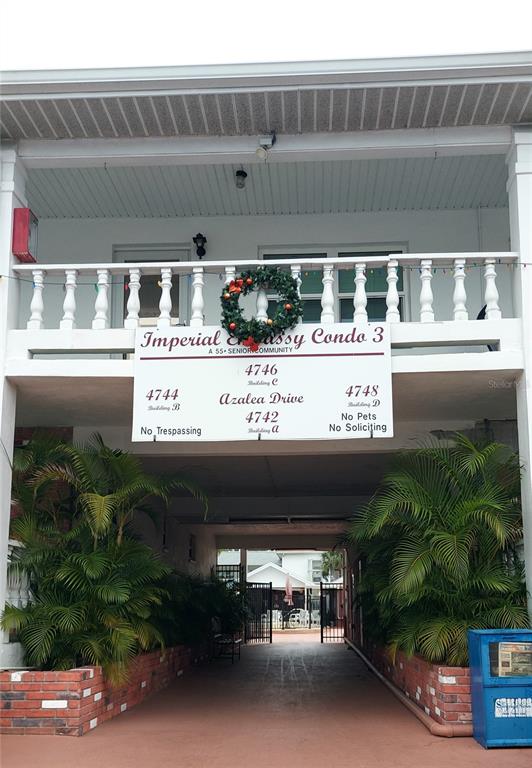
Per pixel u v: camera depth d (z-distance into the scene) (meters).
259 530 23.81
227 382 9.28
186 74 8.95
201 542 22.67
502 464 9.29
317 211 13.09
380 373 9.20
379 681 13.08
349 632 23.59
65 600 9.29
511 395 10.41
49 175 11.81
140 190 12.36
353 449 11.48
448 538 8.70
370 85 8.95
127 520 10.33
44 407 11.00
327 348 9.28
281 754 7.46
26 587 9.66
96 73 8.98
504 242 12.87
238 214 13.16
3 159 9.84
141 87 9.05
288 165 11.60
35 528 9.73
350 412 9.15
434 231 12.99
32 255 9.91
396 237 13.02
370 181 12.13
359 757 7.32
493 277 9.53
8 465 9.47
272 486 16.78
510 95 9.09
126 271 9.82
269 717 9.41
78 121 9.57
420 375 9.47
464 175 11.95
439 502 9.19
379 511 9.11
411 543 9.29
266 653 19.81
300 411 9.17
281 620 36.09
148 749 7.63
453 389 10.09
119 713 9.57
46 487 10.17
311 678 13.62
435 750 7.56
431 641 8.61
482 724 7.73
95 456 9.85
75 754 7.40
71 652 9.01
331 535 25.95
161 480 10.12
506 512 9.11
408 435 11.63
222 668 15.45
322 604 25.39
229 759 7.27
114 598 8.85
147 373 9.35
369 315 12.90
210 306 12.91
